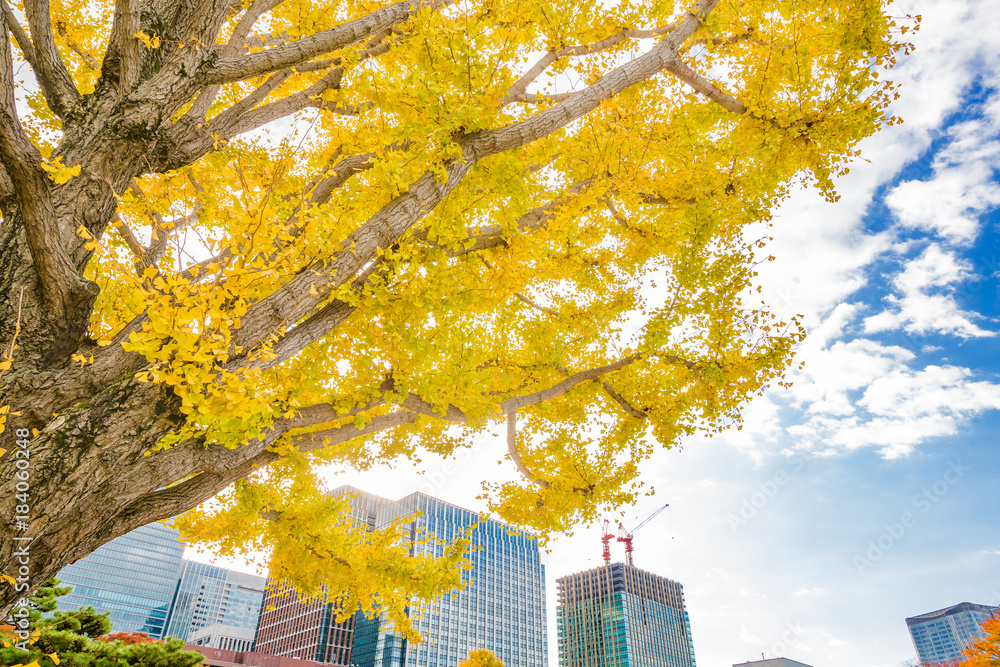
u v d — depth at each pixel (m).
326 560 7.50
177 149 4.55
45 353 3.09
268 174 3.57
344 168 5.87
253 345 3.35
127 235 4.05
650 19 6.78
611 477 8.41
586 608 125.00
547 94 6.44
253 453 3.89
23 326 3.03
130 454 2.93
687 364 7.89
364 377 4.68
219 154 5.78
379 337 4.61
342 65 5.89
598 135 6.37
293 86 7.02
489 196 4.80
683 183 7.47
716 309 7.55
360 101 6.14
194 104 4.68
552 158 6.21
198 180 6.20
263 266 3.08
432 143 4.29
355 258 3.88
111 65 3.76
